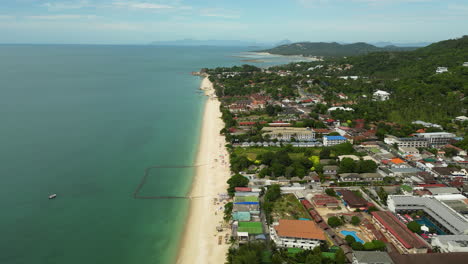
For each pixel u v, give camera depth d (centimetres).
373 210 13125
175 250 11012
